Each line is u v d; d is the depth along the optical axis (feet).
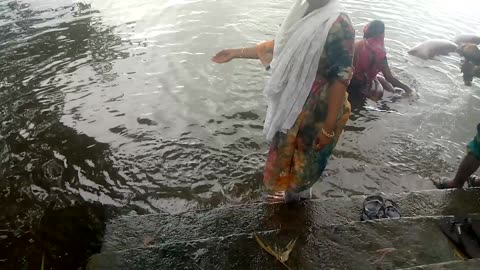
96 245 11.23
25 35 23.26
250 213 11.21
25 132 15.66
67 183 13.46
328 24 8.42
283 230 10.07
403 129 16.74
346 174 14.28
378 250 9.49
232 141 15.70
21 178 13.53
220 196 13.21
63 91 18.31
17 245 11.14
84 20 25.35
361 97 18.84
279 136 10.18
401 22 26.68
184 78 19.61
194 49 22.22
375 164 14.82
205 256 9.26
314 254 9.39
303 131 9.77
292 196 11.45
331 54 8.60
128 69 20.20
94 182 13.57
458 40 23.90
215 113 17.29
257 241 9.68
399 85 19.34
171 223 10.87
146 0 28.71
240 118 17.03
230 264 9.09
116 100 17.83
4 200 12.66
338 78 8.64
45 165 14.12
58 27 24.32
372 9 28.53
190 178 13.91
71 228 11.78
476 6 29.78
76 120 16.46
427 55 22.35
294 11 8.98
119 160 14.53
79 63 20.59
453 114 17.72
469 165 12.22
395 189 13.69
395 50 23.26
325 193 13.43
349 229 10.09
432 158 15.19
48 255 10.85
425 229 10.07
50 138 15.40
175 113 17.17
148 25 24.89
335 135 9.98
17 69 19.88
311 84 9.11
